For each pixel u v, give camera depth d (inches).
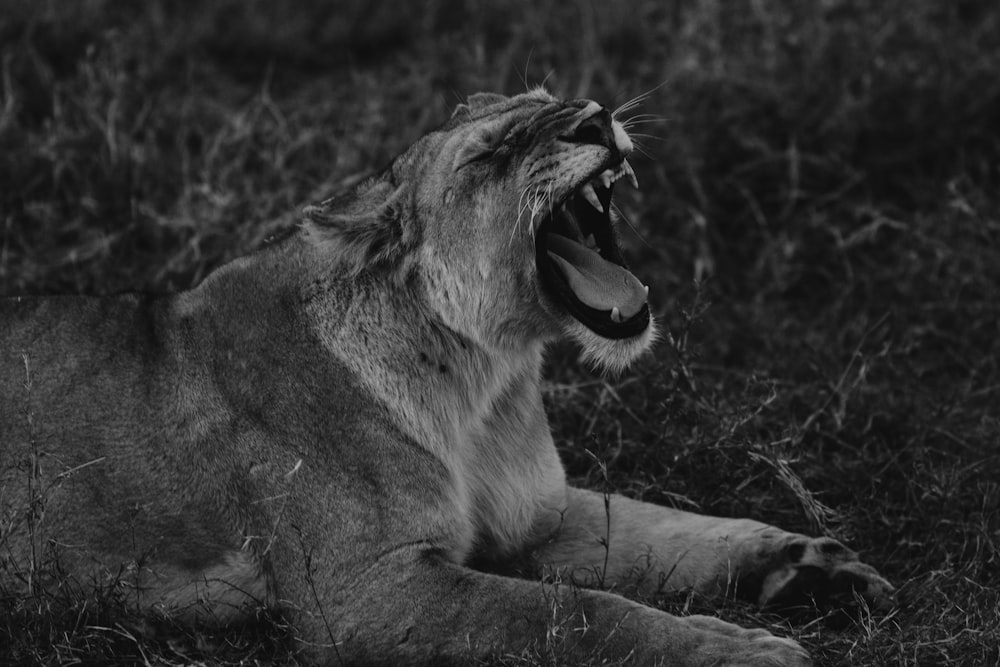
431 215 383.2
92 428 382.3
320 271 386.3
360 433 371.2
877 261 582.9
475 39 702.5
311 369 377.4
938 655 351.3
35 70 654.5
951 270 550.3
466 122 402.3
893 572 407.8
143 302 400.2
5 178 578.2
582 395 486.0
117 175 582.9
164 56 684.7
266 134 619.2
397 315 382.6
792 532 422.6
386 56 727.7
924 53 659.4
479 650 344.5
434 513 371.6
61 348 391.9
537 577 409.1
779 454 446.3
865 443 458.9
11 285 525.3
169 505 377.1
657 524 413.1
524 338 394.9
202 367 383.2
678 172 609.0
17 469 381.4
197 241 540.4
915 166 616.1
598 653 335.3
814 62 649.6
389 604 357.7
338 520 365.4
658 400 474.9
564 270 387.5
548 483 412.8
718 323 533.3
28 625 357.4
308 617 362.0
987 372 511.2
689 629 335.6
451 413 385.4
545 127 377.7
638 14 714.8
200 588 374.6
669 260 569.9
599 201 396.2
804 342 521.3
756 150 617.0
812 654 355.9
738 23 687.7
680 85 645.9
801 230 589.9
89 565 377.7
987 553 400.2
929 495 426.9
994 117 633.0
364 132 621.9
